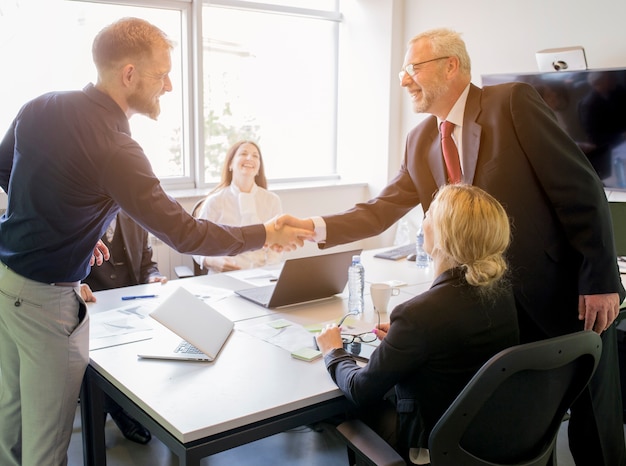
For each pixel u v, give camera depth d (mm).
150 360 1859
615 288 1832
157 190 1811
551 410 1498
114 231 3082
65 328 1803
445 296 1517
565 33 3828
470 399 1351
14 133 1896
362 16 5027
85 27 4078
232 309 2365
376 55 4945
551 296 1938
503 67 4199
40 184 1709
